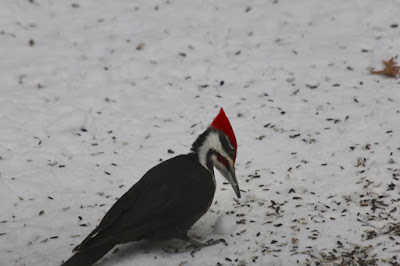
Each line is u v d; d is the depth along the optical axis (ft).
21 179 36.88
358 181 35.19
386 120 40.42
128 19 53.93
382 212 32.40
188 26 52.95
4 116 42.52
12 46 50.49
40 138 40.75
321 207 33.27
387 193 33.88
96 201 35.29
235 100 44.09
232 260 29.76
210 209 34.50
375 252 29.43
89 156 39.29
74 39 51.70
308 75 46.03
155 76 47.24
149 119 42.73
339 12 53.01
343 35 50.60
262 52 49.11
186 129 41.63
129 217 29.09
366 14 52.37
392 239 30.22
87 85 46.42
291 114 42.14
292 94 44.21
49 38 51.83
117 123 42.37
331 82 45.03
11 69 47.65
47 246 31.65
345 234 30.89
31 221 33.63
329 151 38.19
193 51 49.85
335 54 48.11
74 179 37.17
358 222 31.76
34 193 35.91
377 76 45.37
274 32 51.62
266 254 29.78
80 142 40.63
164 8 55.52
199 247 30.94
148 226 29.43
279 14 53.52
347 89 44.14
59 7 55.67
